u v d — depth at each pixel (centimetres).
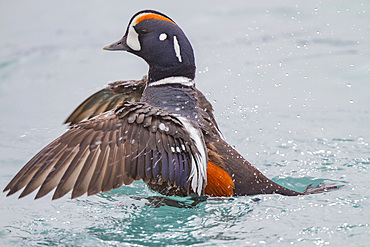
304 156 969
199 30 1716
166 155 688
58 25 1819
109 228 701
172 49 796
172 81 799
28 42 1694
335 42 1582
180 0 2019
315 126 1124
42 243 665
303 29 1669
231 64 1483
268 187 762
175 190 752
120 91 887
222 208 734
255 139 1070
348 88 1324
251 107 1248
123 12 1912
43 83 1412
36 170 644
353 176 862
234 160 756
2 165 966
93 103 889
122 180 652
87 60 1571
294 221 697
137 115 698
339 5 1828
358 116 1166
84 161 651
